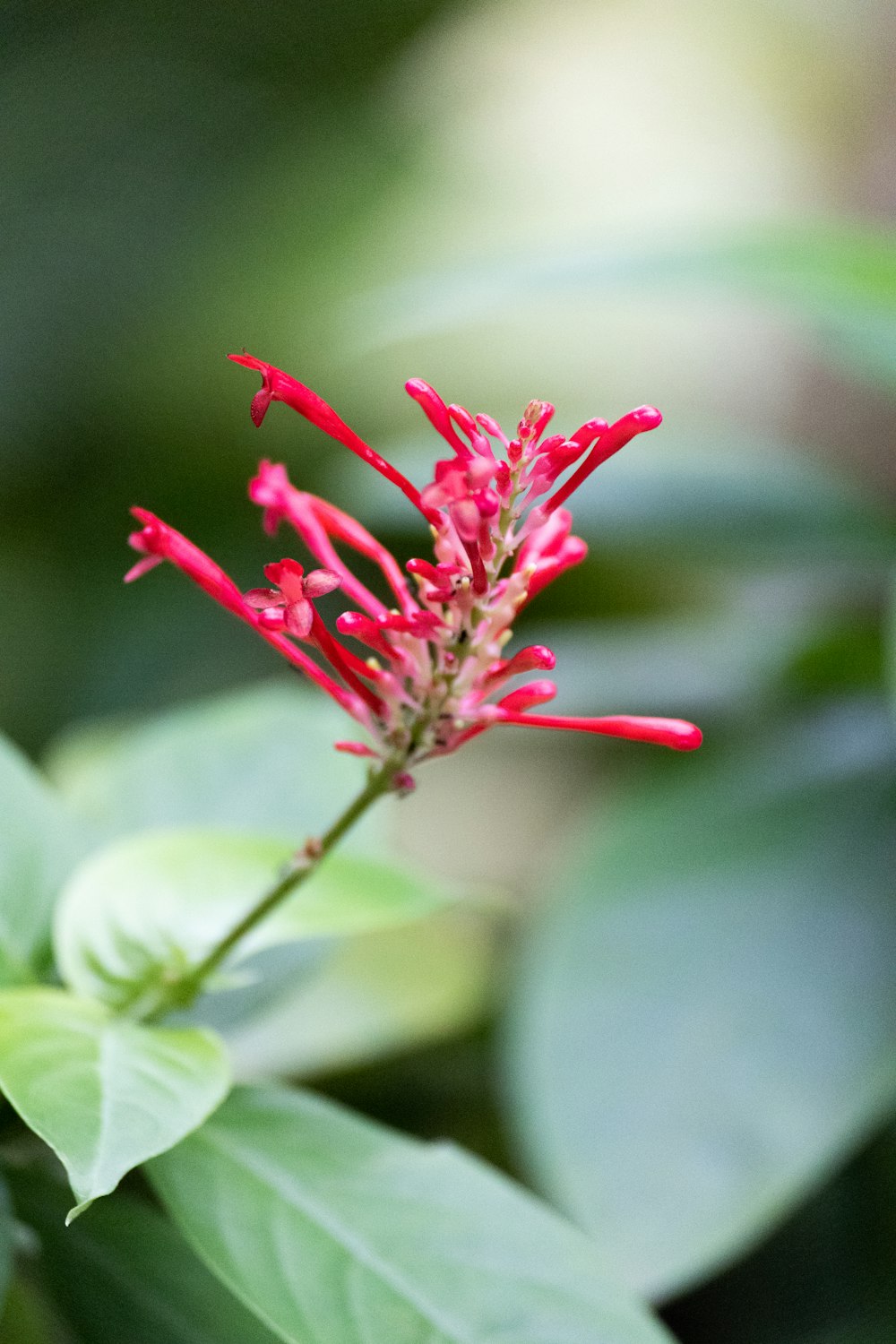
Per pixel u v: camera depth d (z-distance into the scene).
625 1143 0.80
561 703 1.05
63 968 0.73
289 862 0.71
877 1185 0.86
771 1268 0.87
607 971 0.84
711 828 0.90
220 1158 0.72
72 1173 0.67
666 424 1.29
